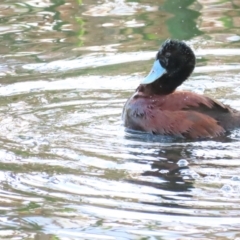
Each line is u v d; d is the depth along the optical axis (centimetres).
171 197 951
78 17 1881
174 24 1816
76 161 1080
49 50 1662
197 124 1187
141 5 1970
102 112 1316
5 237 870
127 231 872
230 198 944
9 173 1041
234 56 1608
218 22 1825
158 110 1220
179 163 1066
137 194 964
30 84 1456
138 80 1477
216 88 1438
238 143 1150
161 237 855
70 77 1497
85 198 955
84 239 858
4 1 2028
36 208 934
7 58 1614
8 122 1259
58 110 1322
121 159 1088
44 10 1950
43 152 1118
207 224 879
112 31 1777
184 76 1297
